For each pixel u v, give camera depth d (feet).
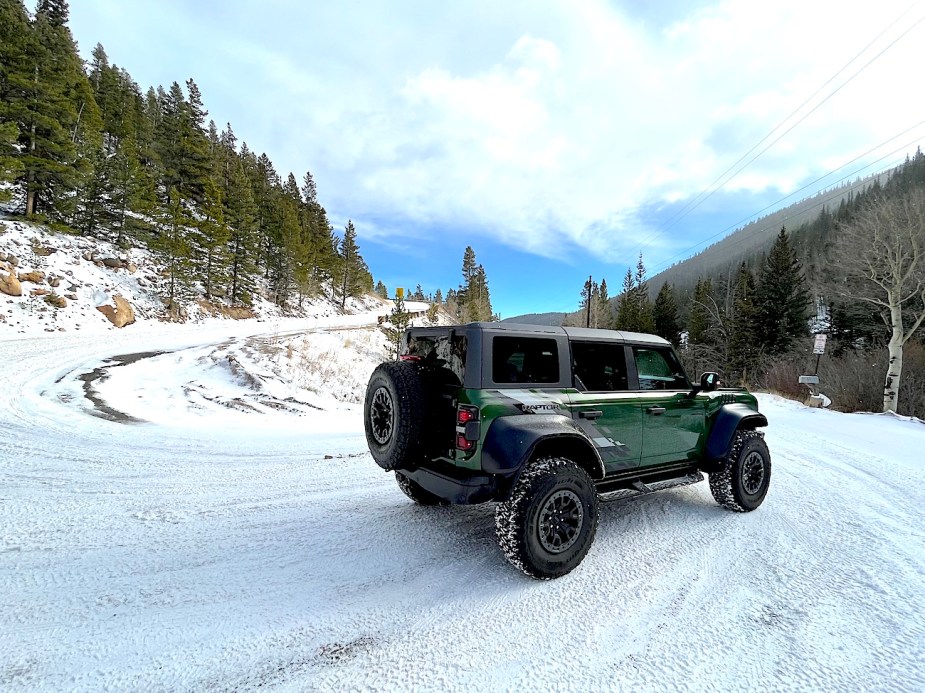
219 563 10.64
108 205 111.96
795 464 22.20
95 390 37.04
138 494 15.52
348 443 25.00
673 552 11.75
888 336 78.28
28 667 6.85
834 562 11.23
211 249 119.24
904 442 29.37
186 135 148.25
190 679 6.72
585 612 8.84
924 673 7.13
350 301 227.20
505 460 10.03
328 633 8.00
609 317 233.35
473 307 253.85
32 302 69.77
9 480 16.44
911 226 57.67
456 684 6.75
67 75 114.83
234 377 46.60
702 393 15.25
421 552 11.48
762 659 7.45
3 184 95.14
